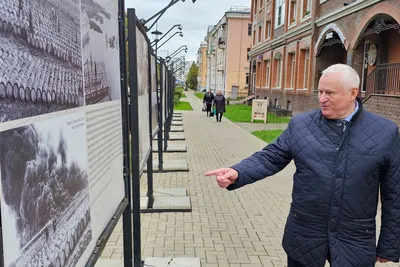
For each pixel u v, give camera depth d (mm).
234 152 10898
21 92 1160
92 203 1938
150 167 5453
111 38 2424
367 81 13773
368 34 14312
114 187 2482
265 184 7195
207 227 4945
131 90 3402
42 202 1310
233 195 6422
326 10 18156
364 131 2229
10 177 1097
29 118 1215
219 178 2393
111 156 2393
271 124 19344
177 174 7953
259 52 34219
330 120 2316
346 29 15430
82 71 1779
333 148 2252
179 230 4824
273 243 4477
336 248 2240
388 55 14156
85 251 1807
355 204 2211
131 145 3479
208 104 24250
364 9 13656
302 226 2344
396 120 10430
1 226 1047
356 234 2238
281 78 26297
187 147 11703
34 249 1247
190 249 4277
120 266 3791
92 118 1956
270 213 5547
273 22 28922
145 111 4609
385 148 2191
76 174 1673
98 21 2088
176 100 36875
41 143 1305
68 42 1581
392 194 2229
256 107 20047
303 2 21516
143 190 6492
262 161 2523
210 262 3975
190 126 18016
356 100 2338
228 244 4430
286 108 24812
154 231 4781
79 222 1717
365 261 2232
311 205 2291
